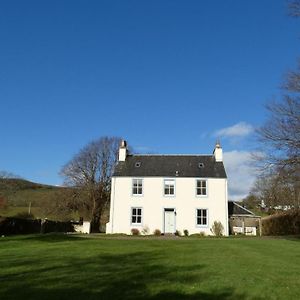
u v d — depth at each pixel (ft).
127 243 88.53
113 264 51.31
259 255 64.59
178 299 32.58
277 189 110.52
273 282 40.24
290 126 106.93
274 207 182.29
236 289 36.55
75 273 43.47
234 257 60.90
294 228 152.35
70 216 204.03
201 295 34.04
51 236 105.91
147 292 34.65
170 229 149.69
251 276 43.21
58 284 37.22
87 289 35.32
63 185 203.92
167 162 161.68
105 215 208.54
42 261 53.47
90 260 55.21
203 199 151.33
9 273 43.04
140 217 151.02
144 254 64.34
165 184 153.69
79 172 203.92
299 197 127.44
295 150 105.81
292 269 49.47
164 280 40.11
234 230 161.48
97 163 205.36
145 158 164.55
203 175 153.99
